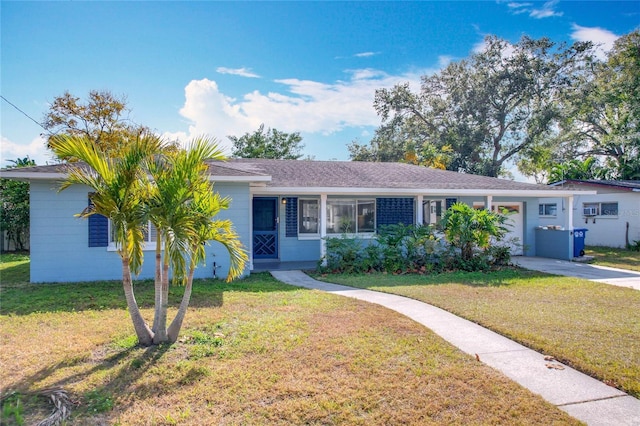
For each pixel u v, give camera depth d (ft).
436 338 17.13
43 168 30.45
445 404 11.48
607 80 91.91
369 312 21.43
